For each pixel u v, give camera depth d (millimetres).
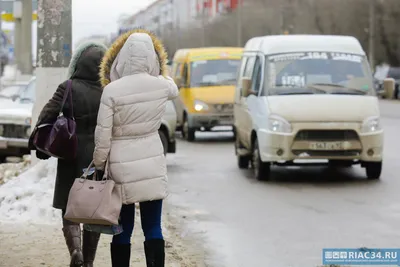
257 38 37688
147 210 13820
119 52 13852
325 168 35812
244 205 26109
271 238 20781
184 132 53625
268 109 30984
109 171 13500
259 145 31281
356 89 32500
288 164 31672
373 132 30453
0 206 22391
